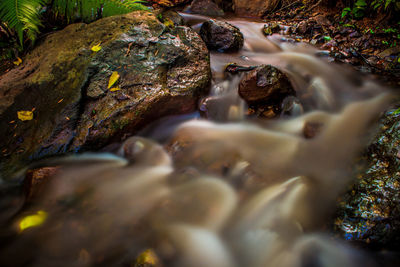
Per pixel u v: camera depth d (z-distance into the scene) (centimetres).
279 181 103
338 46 178
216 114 130
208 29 171
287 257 86
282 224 92
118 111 113
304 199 96
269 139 121
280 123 129
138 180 105
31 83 120
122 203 98
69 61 124
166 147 117
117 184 103
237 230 92
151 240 89
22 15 132
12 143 107
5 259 85
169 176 106
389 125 105
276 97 132
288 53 179
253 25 212
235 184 103
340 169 105
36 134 109
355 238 86
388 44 169
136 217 94
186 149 115
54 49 131
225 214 95
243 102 134
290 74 150
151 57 128
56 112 112
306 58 172
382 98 139
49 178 100
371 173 95
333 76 156
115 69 122
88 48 127
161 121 123
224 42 171
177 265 85
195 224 93
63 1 148
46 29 150
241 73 145
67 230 90
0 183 101
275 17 229
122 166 110
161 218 94
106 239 89
